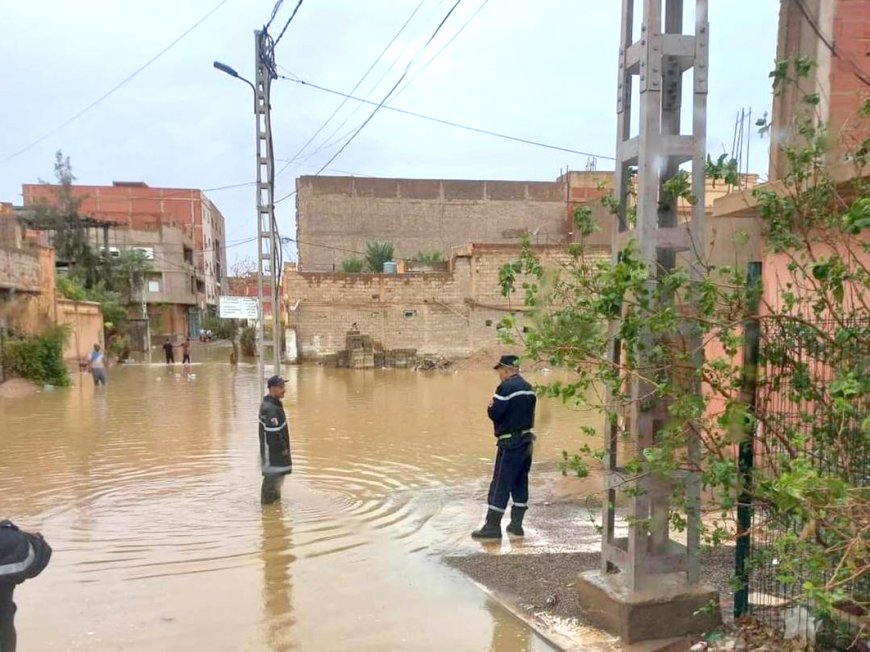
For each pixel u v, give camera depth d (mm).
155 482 8859
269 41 13320
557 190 51969
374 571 5496
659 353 3584
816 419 3479
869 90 5059
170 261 51094
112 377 26359
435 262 38094
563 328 3602
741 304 3672
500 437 6434
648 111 3795
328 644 4176
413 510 7523
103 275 42656
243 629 4406
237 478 9094
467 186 50875
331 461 10344
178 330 52531
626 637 3904
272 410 7676
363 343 31375
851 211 2865
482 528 6477
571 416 14562
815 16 5602
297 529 6742
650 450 3381
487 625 4414
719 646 3775
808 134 3814
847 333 3199
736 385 3594
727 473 3369
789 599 3533
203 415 15352
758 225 5867
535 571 5305
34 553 3438
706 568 5027
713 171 3820
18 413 15727
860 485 3248
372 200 49938
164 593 5047
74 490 8438
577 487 8414
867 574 3037
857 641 3375
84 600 4914
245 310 22875
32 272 23969
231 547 6168
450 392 20812
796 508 2686
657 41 3789
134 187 62938
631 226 4191
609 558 4297
